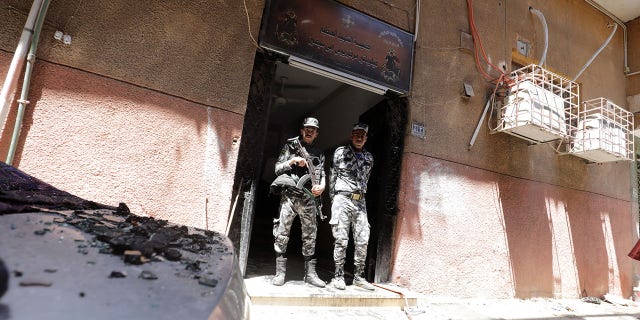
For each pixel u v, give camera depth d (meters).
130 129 2.72
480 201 4.26
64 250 0.93
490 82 4.62
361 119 4.78
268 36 3.29
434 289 3.78
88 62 2.64
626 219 6.02
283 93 6.37
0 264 0.77
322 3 3.61
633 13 6.48
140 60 2.81
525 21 5.18
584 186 5.43
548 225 4.82
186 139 2.91
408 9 4.19
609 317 4.09
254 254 4.79
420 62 4.16
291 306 2.85
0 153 2.27
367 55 3.79
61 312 0.62
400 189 3.84
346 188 3.45
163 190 2.78
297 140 3.27
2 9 2.44
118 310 0.67
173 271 0.96
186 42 3.00
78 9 2.64
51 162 2.45
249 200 3.16
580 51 5.87
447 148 4.16
